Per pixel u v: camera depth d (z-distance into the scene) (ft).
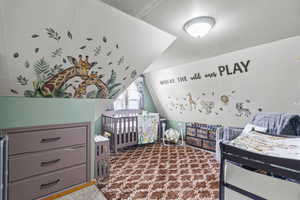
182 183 7.16
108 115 12.89
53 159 4.84
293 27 5.39
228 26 5.36
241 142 2.89
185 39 6.40
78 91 6.08
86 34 4.24
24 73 4.53
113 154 11.11
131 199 5.99
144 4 4.14
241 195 2.51
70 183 5.16
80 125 5.46
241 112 10.20
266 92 8.30
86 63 5.11
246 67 8.09
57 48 4.26
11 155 4.15
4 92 4.88
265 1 4.07
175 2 4.08
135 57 5.83
